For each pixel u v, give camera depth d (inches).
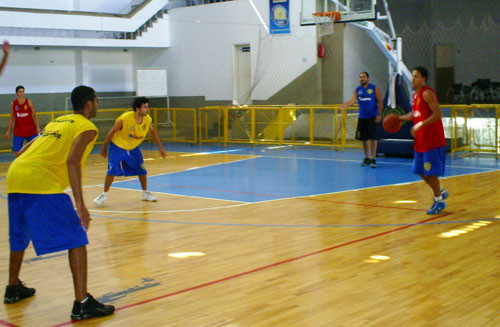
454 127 542.6
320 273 193.9
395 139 526.3
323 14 580.4
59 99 768.3
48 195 155.0
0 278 197.0
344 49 680.4
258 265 205.6
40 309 166.6
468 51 932.6
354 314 155.5
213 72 775.1
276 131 690.8
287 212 299.9
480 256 210.4
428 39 883.4
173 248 233.3
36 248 155.2
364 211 297.6
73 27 713.0
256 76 730.8
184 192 369.4
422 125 269.7
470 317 151.2
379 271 194.5
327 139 673.6
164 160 545.3
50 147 156.2
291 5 692.7
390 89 510.0
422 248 223.6
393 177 413.4
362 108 457.7
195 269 202.8
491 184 371.2
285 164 497.7
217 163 514.6
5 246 243.4
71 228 156.6
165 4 801.6
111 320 156.1
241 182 404.8
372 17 552.1
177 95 821.2
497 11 917.2
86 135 155.9
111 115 816.3
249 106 659.4
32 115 481.7
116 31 751.7
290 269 199.6
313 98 689.6
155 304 167.8
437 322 148.3
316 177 420.2
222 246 234.2
